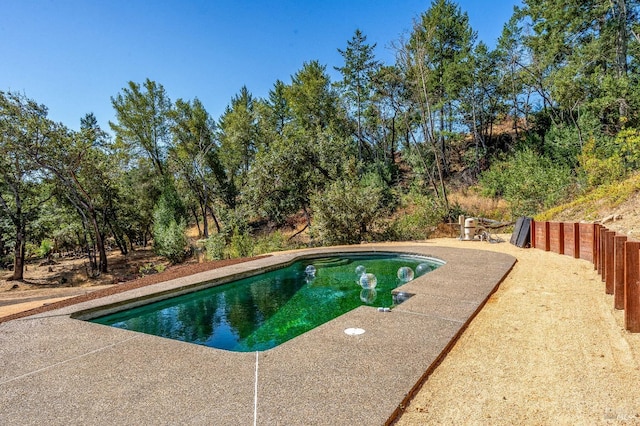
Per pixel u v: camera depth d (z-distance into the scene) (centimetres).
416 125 2948
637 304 364
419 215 1731
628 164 1359
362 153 3139
